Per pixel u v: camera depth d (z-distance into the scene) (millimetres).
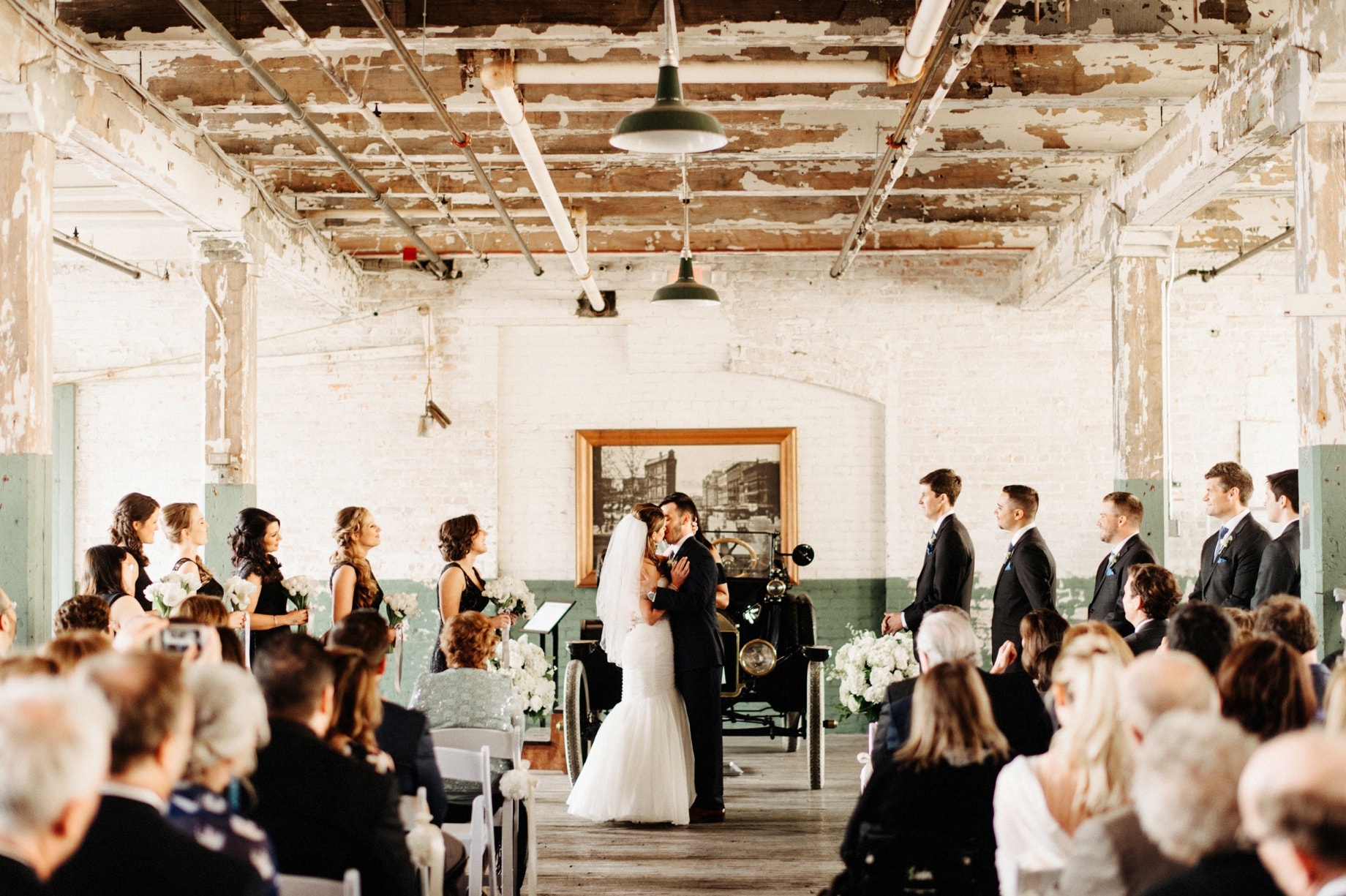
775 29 5152
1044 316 10047
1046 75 5910
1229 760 1773
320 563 10062
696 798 6348
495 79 4988
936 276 10109
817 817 6469
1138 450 7195
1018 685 3516
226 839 2301
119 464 10133
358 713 3121
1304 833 1427
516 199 8336
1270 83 5031
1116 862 2186
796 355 10094
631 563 6324
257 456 10141
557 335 10250
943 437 10039
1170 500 9664
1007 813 2621
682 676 6336
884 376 10062
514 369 10242
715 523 10094
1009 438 10016
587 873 5363
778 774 7770
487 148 7176
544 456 10219
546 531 10180
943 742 2977
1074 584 9922
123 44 5199
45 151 4867
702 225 8844
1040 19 5176
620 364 10203
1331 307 4633
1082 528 9953
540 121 6715
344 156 6566
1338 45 4465
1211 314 9922
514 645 7480
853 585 10062
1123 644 3094
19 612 4672
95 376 10039
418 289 10180
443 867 3553
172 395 10125
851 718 9984
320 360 10117
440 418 10008
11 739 1653
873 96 6051
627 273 10156
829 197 8766
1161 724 1864
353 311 10141
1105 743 2557
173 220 8344
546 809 6625
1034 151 6855
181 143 6355
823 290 10125
